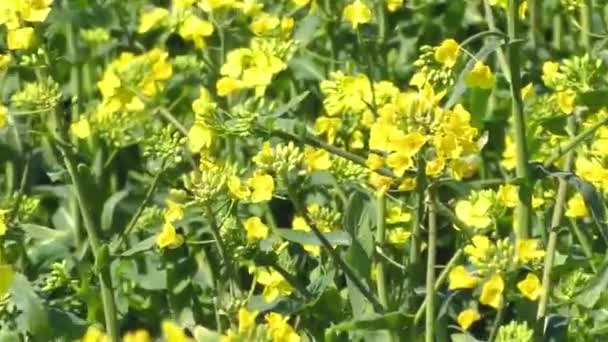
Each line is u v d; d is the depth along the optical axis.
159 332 7.18
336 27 8.34
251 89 8.15
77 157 7.92
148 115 7.55
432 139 5.42
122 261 6.98
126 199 7.39
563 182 6.02
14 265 6.95
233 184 5.77
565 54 8.62
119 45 8.92
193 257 6.93
